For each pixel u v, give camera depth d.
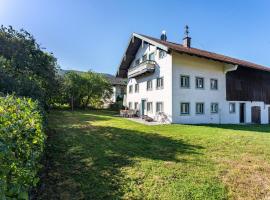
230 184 6.24
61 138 11.40
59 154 8.56
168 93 21.23
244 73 25.81
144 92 26.83
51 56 28.56
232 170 7.29
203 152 9.44
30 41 22.69
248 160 8.38
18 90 13.43
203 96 22.58
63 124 17.48
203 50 28.06
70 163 7.64
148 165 7.55
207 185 6.11
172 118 20.62
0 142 2.48
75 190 5.73
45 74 25.58
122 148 9.73
